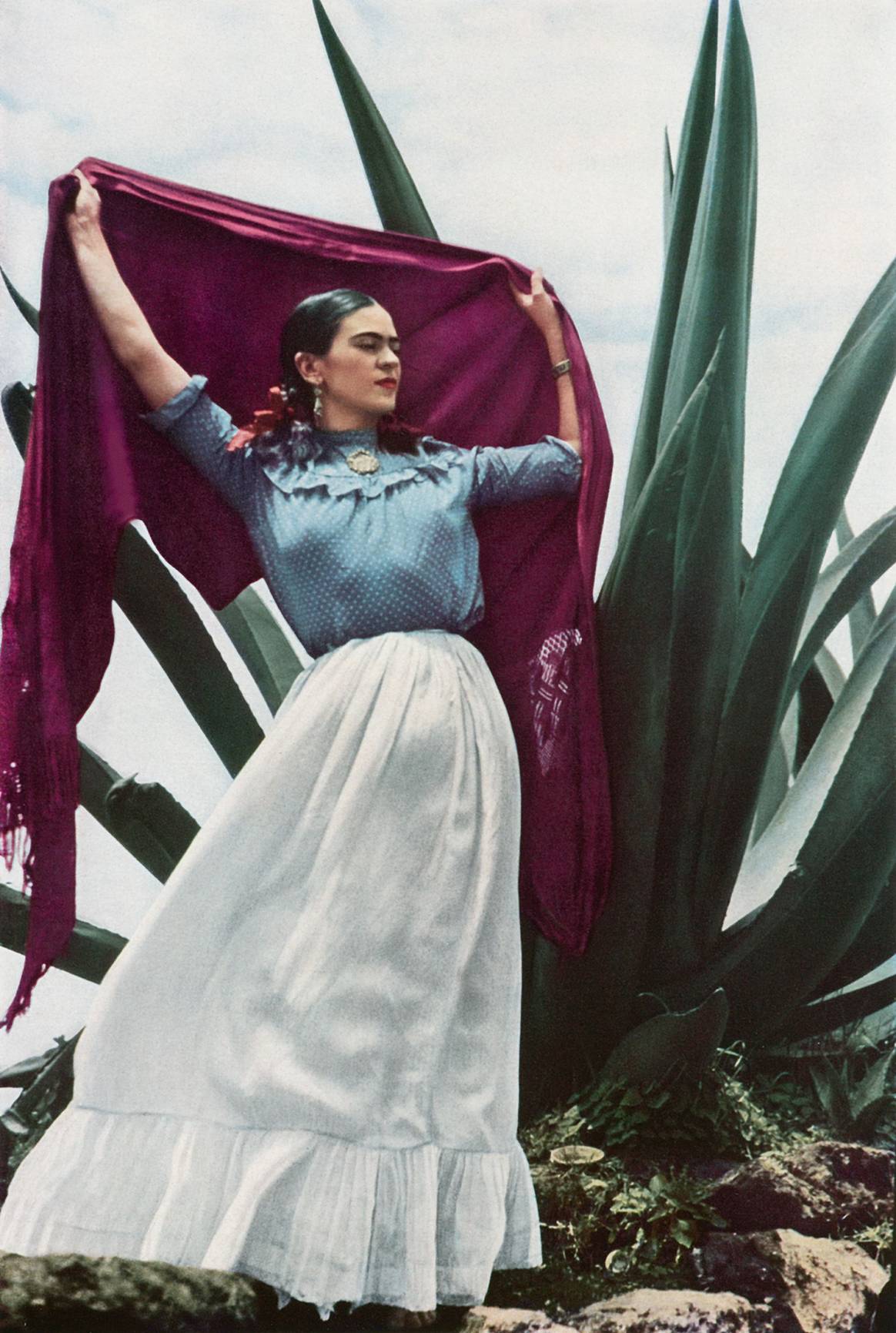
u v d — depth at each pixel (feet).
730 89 11.27
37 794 10.39
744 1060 12.34
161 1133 9.02
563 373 11.00
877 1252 10.27
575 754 11.05
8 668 10.37
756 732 11.92
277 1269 8.56
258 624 12.33
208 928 9.30
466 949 9.36
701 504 11.21
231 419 10.89
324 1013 9.02
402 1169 8.86
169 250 10.93
